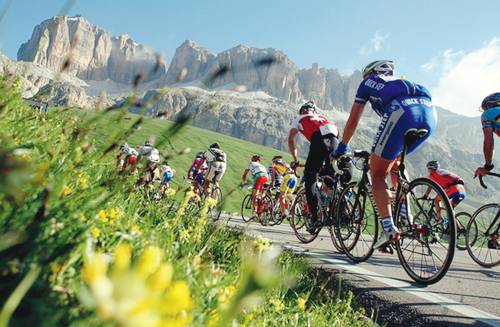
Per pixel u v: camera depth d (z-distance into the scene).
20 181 0.46
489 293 4.22
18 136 1.69
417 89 4.38
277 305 2.14
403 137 4.27
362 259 5.14
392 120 4.27
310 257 4.70
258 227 8.94
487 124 5.79
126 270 0.35
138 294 0.34
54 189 1.10
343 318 3.03
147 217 2.21
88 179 1.59
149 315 0.33
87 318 0.72
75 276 1.00
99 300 0.32
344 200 5.65
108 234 1.52
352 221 5.40
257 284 0.45
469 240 6.92
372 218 5.12
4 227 0.92
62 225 1.08
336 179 5.93
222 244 2.81
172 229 2.28
